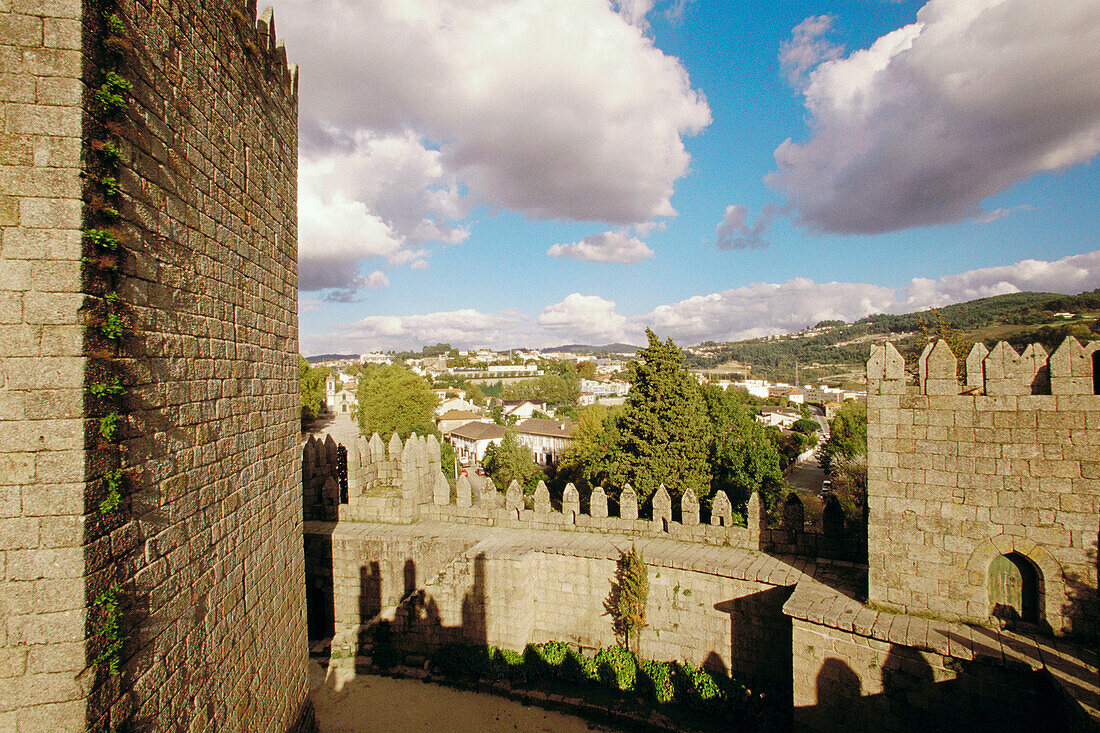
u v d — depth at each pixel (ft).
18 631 16.56
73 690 16.63
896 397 42.06
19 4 16.60
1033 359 38.11
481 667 56.65
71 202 16.78
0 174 16.52
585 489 149.89
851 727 40.78
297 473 40.42
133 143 19.69
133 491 19.54
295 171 40.75
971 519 39.78
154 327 21.12
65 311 16.69
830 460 157.99
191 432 24.14
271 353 35.19
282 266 37.60
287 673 37.29
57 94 16.75
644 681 53.78
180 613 22.81
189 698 23.48
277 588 35.63
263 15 34.30
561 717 51.29
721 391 132.98
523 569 57.98
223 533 27.43
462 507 70.08
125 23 19.27
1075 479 36.86
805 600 44.73
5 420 16.39
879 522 42.73
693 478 102.68
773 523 58.18
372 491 73.77
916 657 38.47
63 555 16.60
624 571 55.57
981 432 39.40
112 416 18.12
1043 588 37.86
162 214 21.74
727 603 52.60
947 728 37.37
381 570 64.95
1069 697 31.01
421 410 239.30
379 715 51.19
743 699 49.67
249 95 31.73
